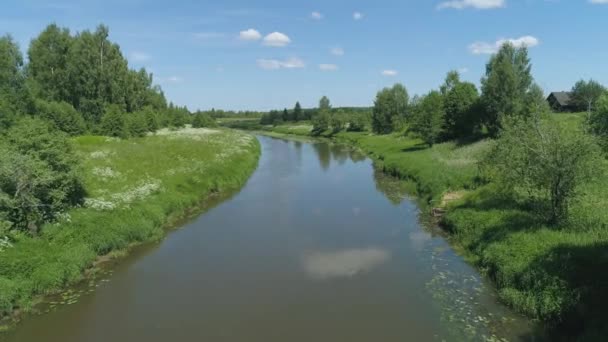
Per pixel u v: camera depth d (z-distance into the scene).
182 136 54.25
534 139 16.31
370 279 15.64
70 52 54.31
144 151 36.25
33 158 16.77
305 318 12.91
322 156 55.09
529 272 13.03
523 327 11.89
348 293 14.55
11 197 15.38
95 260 17.17
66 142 18.83
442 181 27.61
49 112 44.16
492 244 15.88
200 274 16.28
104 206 19.58
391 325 12.40
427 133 47.31
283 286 15.16
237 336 11.98
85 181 21.41
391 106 77.75
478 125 46.81
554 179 15.75
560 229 15.65
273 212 25.27
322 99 106.94
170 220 23.05
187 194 26.64
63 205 17.83
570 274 12.25
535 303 12.21
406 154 43.28
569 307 11.40
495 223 17.41
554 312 11.66
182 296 14.46
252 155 48.19
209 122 89.00
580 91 60.34
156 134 57.22
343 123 94.69
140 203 21.83
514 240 15.25
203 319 12.95
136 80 69.06
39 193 16.61
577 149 15.46
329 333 12.06
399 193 30.22
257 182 35.22
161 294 14.61
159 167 30.23
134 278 15.88
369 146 61.00
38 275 14.10
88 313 13.31
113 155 33.03
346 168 43.50
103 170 26.44
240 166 38.62
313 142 80.62
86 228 17.47
